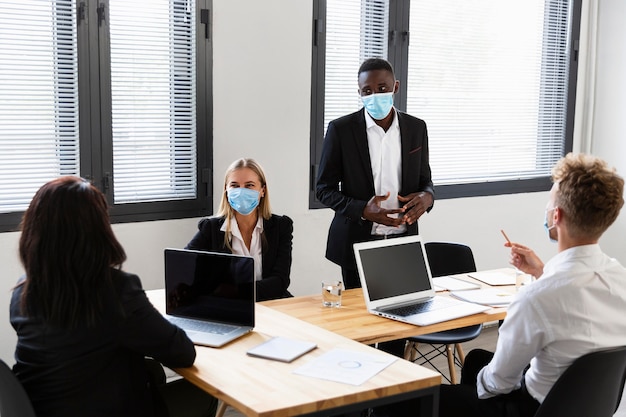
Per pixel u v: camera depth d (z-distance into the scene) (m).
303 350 2.26
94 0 3.53
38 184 3.50
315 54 4.23
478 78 4.98
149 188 3.81
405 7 4.54
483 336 4.97
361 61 4.45
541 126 5.36
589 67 5.47
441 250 3.75
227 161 3.98
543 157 5.41
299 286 4.31
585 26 5.45
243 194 3.13
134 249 3.73
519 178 5.26
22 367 2.02
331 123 3.53
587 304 2.05
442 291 3.20
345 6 4.34
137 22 3.67
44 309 1.90
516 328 2.11
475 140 5.02
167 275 2.62
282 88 4.10
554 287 2.05
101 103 3.60
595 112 5.49
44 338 1.94
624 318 2.10
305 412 1.87
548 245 5.47
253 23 3.96
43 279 1.89
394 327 2.66
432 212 4.79
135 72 3.69
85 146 3.57
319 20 4.20
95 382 1.97
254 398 1.90
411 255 3.06
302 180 4.25
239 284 2.49
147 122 3.76
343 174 3.53
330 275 4.43
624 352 2.05
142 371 2.09
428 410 2.11
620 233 5.36
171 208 3.84
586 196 2.03
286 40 4.08
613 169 2.09
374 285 2.89
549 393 2.05
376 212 3.24
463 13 4.84
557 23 5.34
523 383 2.23
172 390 2.56
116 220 3.68
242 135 4.01
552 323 2.05
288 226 3.35
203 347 2.32
